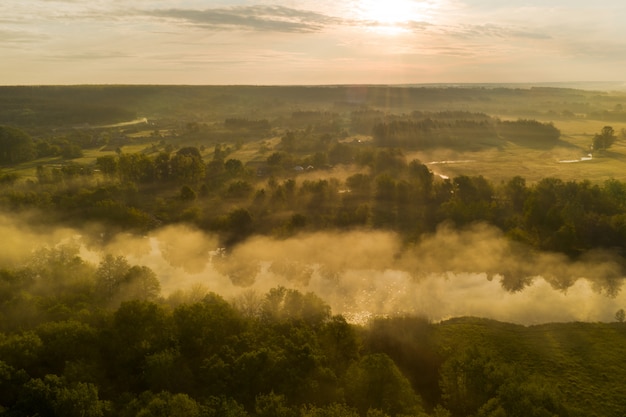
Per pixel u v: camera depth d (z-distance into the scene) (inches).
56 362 2167.8
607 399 2485.2
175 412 1710.1
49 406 1774.1
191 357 2288.4
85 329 2311.8
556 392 2246.6
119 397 1989.4
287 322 2662.4
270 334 2492.6
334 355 2497.5
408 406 2043.6
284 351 2249.0
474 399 2212.1
